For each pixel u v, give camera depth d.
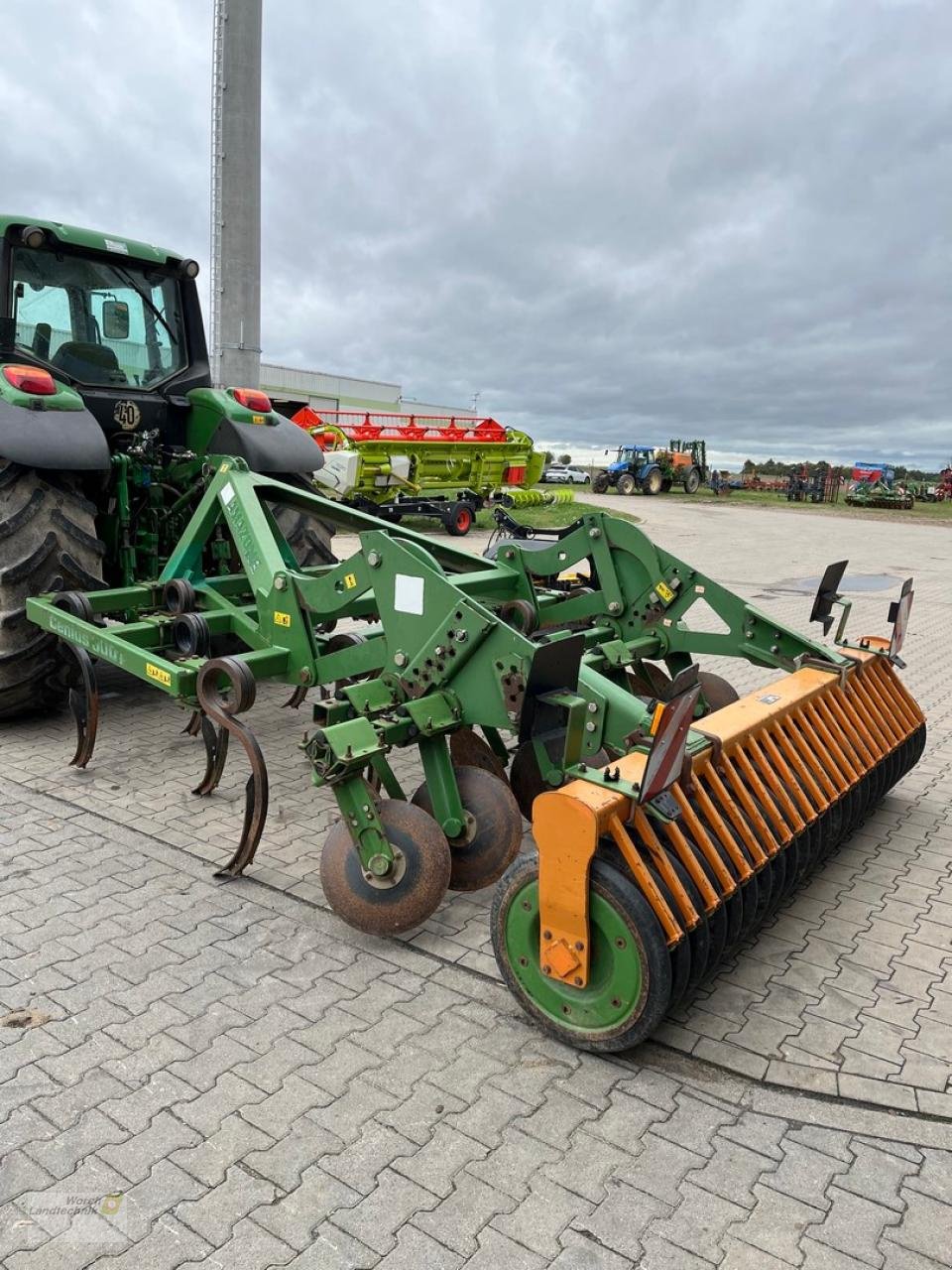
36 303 5.23
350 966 3.04
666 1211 2.12
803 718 3.59
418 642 3.34
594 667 4.21
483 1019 2.80
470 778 3.46
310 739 3.07
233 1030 2.69
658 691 4.80
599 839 2.61
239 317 10.92
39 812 4.11
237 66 10.27
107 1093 2.42
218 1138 2.29
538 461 20.38
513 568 4.82
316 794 4.46
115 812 4.14
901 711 4.32
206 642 4.16
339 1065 2.57
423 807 3.45
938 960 3.21
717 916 2.79
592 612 4.77
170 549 5.60
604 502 29.34
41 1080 2.46
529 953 2.72
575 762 3.05
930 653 8.07
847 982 3.07
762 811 3.19
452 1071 2.56
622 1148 2.31
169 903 3.38
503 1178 2.20
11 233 5.05
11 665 4.75
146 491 5.52
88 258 5.43
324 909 3.39
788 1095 2.53
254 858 3.76
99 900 3.38
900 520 27.92
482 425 18.77
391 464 15.51
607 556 4.64
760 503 33.38
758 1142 2.35
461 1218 2.08
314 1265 1.95
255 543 4.15
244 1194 2.13
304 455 5.92
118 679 6.25
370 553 3.50
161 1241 2.00
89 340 5.50
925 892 3.70
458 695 3.28
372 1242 2.01
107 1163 2.20
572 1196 2.15
